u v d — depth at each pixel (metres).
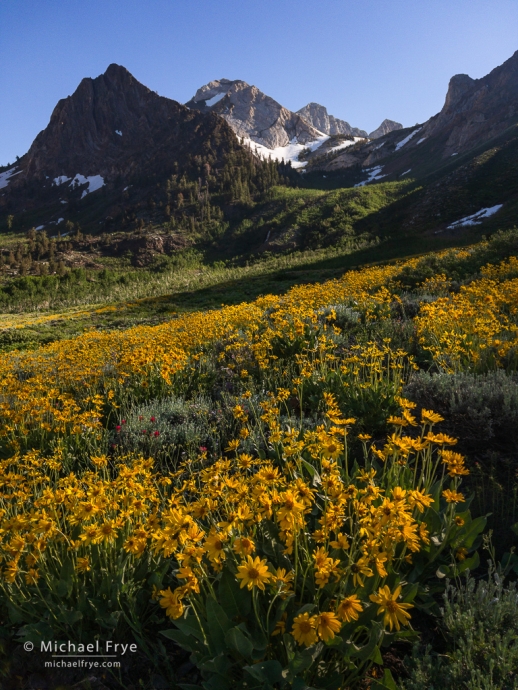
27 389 6.01
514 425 3.87
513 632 1.83
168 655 2.16
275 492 1.92
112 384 6.04
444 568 2.29
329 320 8.91
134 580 2.38
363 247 66.06
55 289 84.12
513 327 5.56
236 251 140.25
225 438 4.48
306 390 5.10
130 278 99.75
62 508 2.69
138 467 2.67
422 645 2.05
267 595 2.02
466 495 3.12
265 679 1.67
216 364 6.86
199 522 2.60
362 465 3.60
